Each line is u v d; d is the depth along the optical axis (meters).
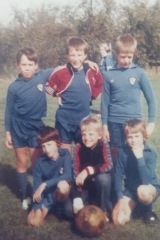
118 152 4.38
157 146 6.94
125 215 4.12
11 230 4.00
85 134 4.24
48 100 12.80
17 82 4.62
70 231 4.00
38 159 4.38
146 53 21.89
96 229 3.80
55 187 4.23
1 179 5.48
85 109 4.75
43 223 4.15
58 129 4.81
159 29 21.77
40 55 20.44
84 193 4.30
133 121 4.20
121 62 4.63
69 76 4.68
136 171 4.26
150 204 4.17
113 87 4.67
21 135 4.66
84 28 21.02
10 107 4.68
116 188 4.27
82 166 4.34
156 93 13.76
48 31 20.67
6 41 20.62
